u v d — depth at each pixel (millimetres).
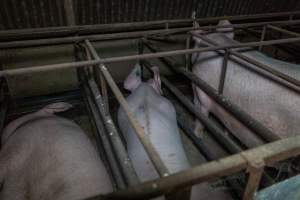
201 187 1250
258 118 1731
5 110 1983
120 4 2311
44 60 2408
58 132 1419
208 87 1700
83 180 1180
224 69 1682
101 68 1277
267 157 666
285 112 1537
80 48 2086
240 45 1589
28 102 2367
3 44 1534
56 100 2422
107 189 1185
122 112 1839
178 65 2035
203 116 1710
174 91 2119
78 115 2436
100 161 1381
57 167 1237
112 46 2604
